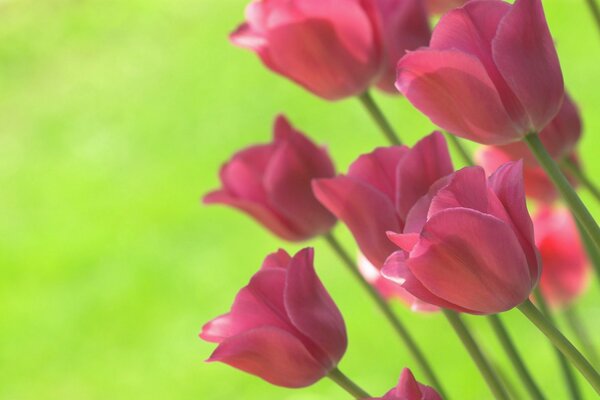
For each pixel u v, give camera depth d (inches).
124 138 261.0
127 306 188.9
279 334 49.3
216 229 202.4
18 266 213.2
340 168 207.0
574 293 62.1
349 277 168.4
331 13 54.9
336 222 57.7
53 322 190.7
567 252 61.8
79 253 210.5
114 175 244.7
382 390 148.0
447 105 48.7
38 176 256.8
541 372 134.6
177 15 315.9
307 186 57.0
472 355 50.6
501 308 47.1
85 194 236.1
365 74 55.7
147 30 317.7
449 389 140.3
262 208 57.6
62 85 302.0
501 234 46.3
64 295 196.5
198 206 214.4
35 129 282.4
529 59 48.5
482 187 46.6
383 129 56.2
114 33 319.9
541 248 61.9
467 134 49.0
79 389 174.9
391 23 55.3
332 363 50.2
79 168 252.1
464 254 46.4
